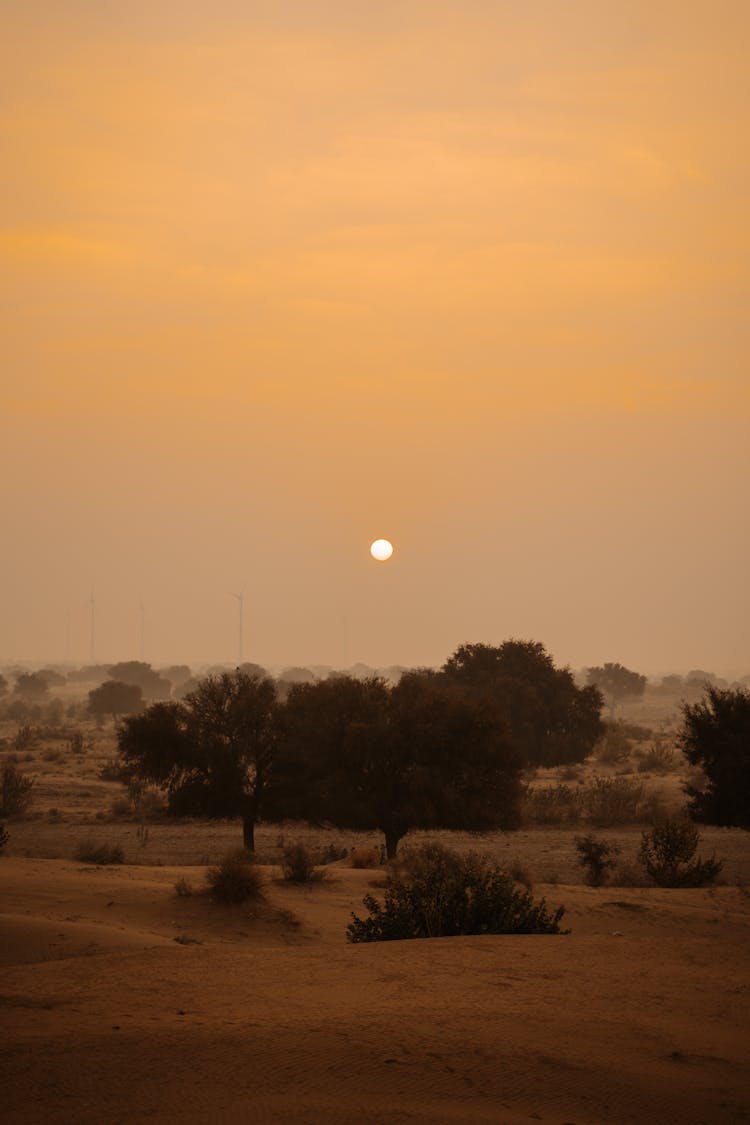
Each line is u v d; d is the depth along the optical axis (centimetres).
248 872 3406
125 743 6309
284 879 3997
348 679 6316
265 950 2083
